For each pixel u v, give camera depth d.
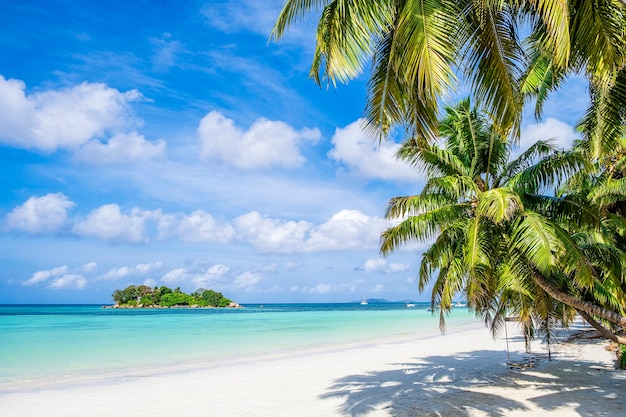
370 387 12.62
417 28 5.07
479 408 9.91
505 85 5.77
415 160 12.06
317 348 24.30
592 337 23.56
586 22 5.84
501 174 11.81
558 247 9.09
